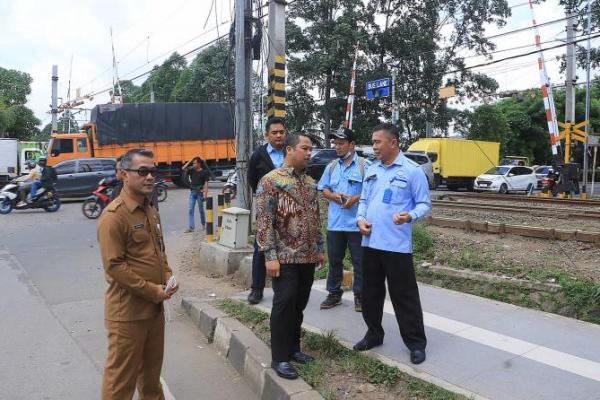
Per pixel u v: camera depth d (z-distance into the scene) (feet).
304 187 12.80
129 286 9.83
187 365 15.11
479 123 119.14
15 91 160.86
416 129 110.11
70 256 31.01
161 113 73.61
